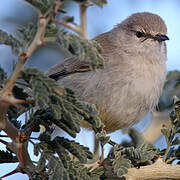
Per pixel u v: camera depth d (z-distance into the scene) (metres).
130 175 7.90
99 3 5.12
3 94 5.02
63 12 5.16
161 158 8.57
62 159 6.21
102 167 7.06
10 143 6.55
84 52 5.11
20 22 13.46
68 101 5.80
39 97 5.05
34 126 6.39
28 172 6.63
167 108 11.95
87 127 10.80
